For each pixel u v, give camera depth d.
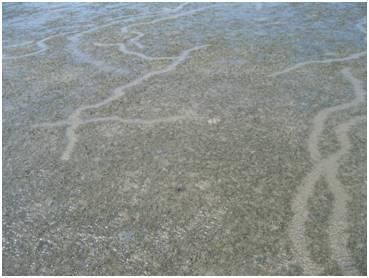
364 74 1.59
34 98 1.52
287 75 1.61
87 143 1.24
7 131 1.32
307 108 1.37
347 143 1.19
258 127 1.28
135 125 1.32
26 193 1.05
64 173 1.11
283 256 0.85
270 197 1.00
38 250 0.89
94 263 0.86
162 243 0.89
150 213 0.97
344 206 0.97
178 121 1.33
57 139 1.27
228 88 1.52
